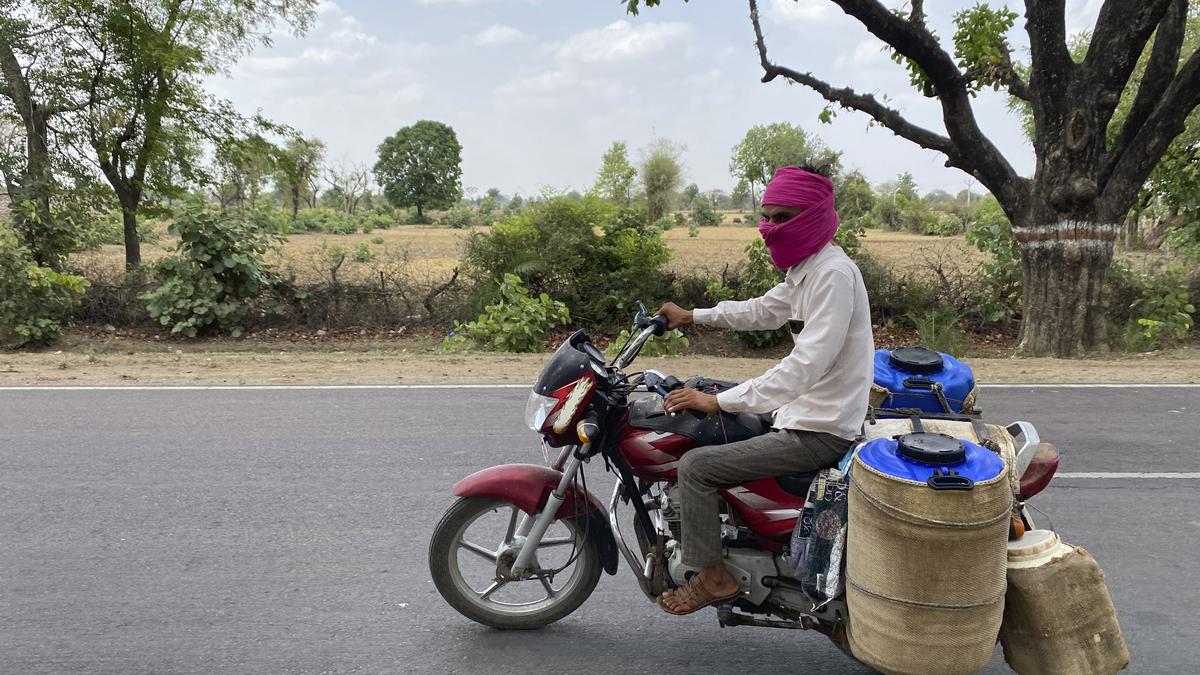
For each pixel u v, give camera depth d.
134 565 4.55
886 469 2.93
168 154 17.78
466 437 7.03
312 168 20.81
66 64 16.69
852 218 18.61
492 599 4.34
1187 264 16.08
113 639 3.82
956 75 12.46
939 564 2.86
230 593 4.27
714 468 3.29
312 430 7.20
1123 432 7.32
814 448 3.24
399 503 5.49
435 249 35.12
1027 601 3.00
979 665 2.95
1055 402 8.48
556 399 3.46
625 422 3.56
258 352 14.33
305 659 3.70
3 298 13.80
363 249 24.61
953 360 3.72
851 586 3.10
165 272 15.48
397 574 4.52
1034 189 12.88
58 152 16.84
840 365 3.21
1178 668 3.71
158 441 6.80
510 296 14.70
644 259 16.84
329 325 16.19
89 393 8.56
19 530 4.98
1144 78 12.38
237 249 15.37
